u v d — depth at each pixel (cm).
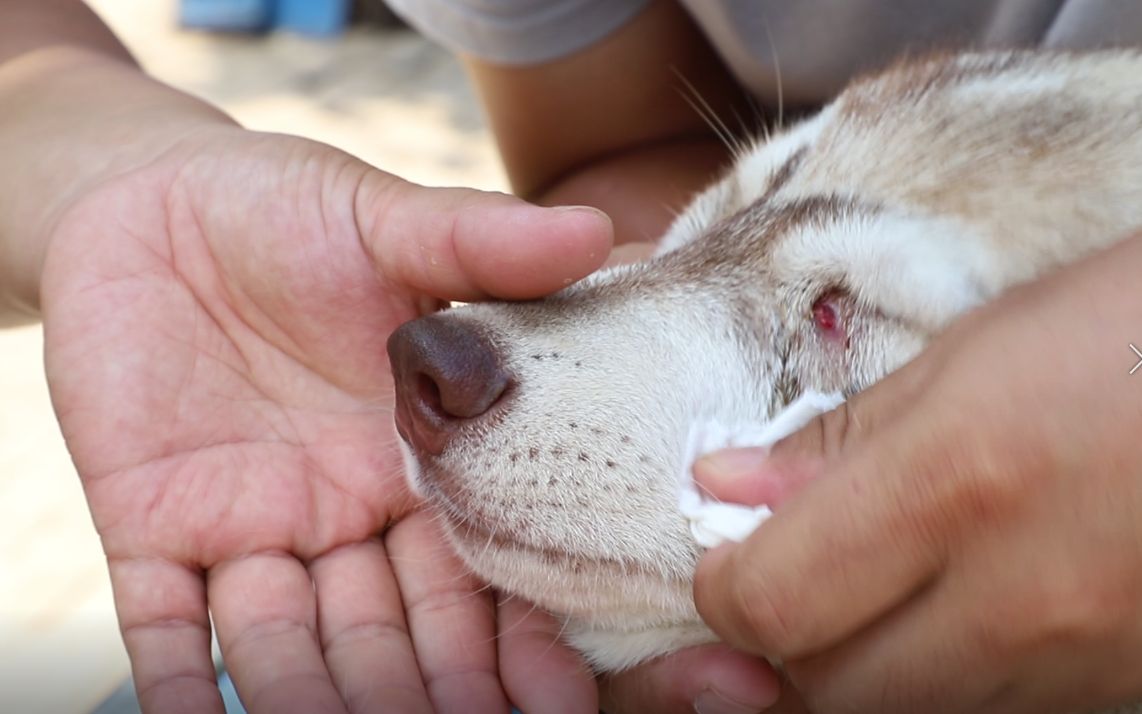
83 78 45
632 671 36
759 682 35
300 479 37
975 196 35
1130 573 28
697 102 57
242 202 38
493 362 35
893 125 38
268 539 36
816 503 29
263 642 35
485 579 36
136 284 38
